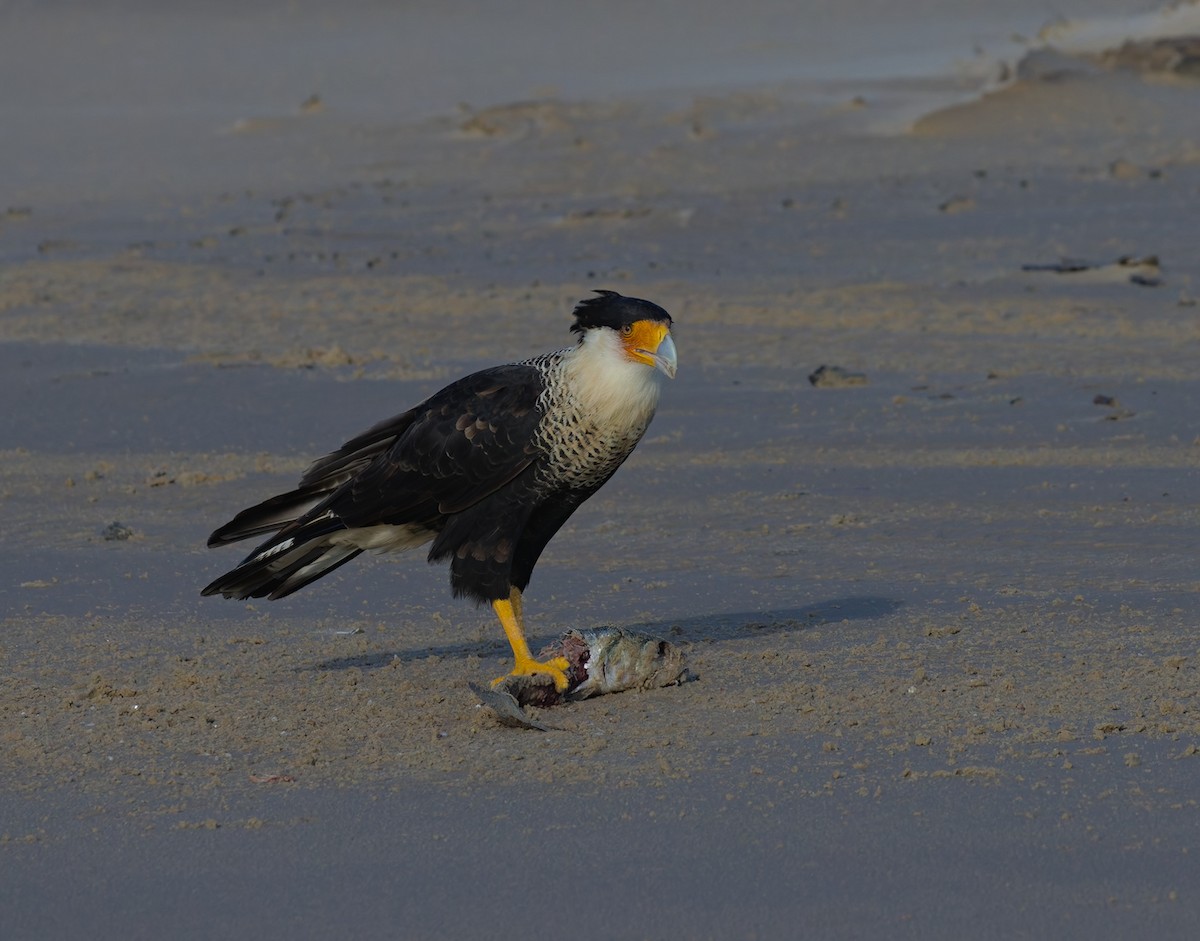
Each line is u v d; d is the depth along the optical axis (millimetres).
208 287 27578
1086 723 9203
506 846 7758
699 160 40094
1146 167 36375
